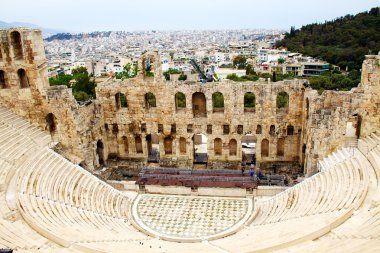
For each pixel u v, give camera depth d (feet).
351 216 103.24
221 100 273.33
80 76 353.51
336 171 132.57
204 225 131.64
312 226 101.55
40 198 123.13
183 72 489.67
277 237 102.06
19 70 162.40
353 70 390.01
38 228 102.58
